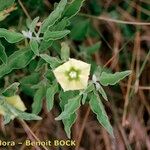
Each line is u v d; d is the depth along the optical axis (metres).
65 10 0.38
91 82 0.35
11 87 0.36
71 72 0.35
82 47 0.48
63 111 0.34
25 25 0.45
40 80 0.41
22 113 0.35
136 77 0.48
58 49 0.42
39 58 0.41
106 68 0.48
